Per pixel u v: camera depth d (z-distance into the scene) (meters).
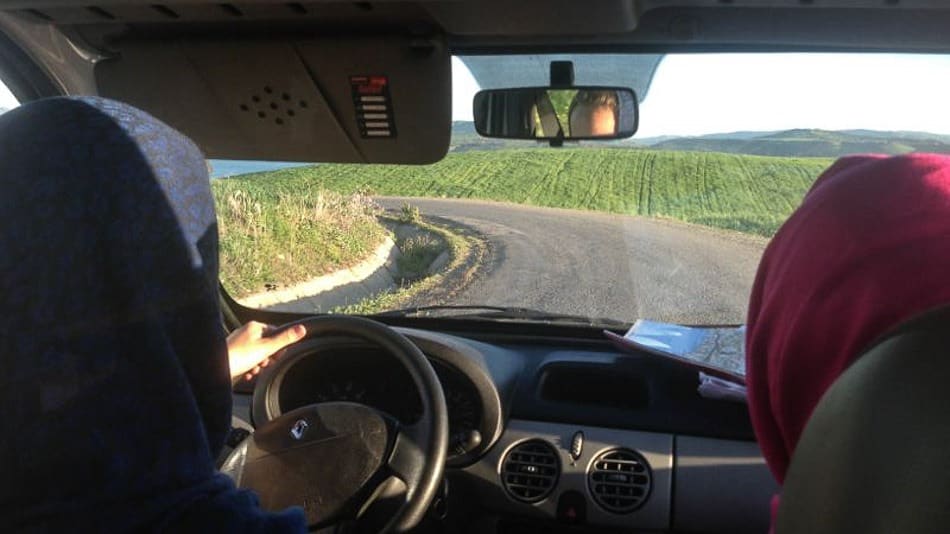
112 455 0.72
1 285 0.72
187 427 0.76
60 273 0.72
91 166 0.74
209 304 0.80
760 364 0.86
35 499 0.72
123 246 0.74
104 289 0.73
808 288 0.79
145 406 0.74
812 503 0.75
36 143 0.74
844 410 0.72
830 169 0.90
